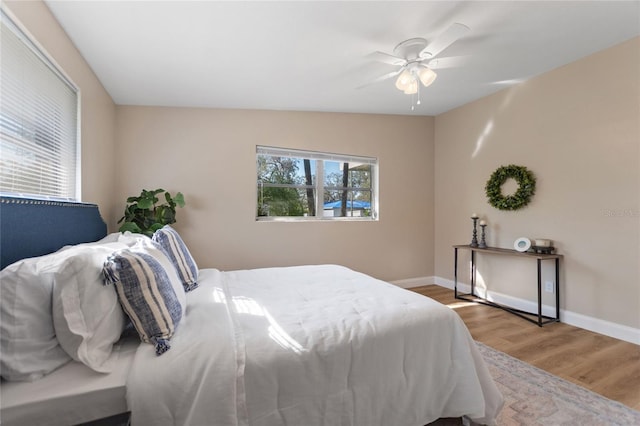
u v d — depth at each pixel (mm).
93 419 942
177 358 1081
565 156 2961
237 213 3648
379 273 4270
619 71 2570
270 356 1166
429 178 4551
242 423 1058
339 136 4070
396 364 1395
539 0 1963
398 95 3494
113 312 1144
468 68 2955
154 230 3035
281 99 3453
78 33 2111
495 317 3154
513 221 3457
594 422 1567
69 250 1242
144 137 3393
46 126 1890
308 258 3928
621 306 2596
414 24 2137
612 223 2648
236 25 2088
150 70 2674
